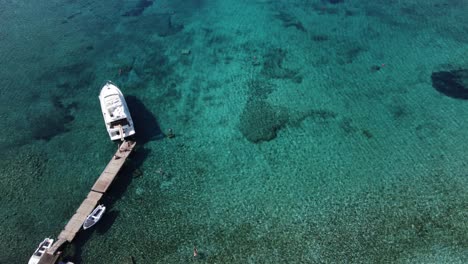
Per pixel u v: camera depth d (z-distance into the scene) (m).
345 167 28.64
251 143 31.00
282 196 26.69
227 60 41.53
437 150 29.66
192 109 34.56
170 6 53.19
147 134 31.84
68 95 36.16
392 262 22.42
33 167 28.88
